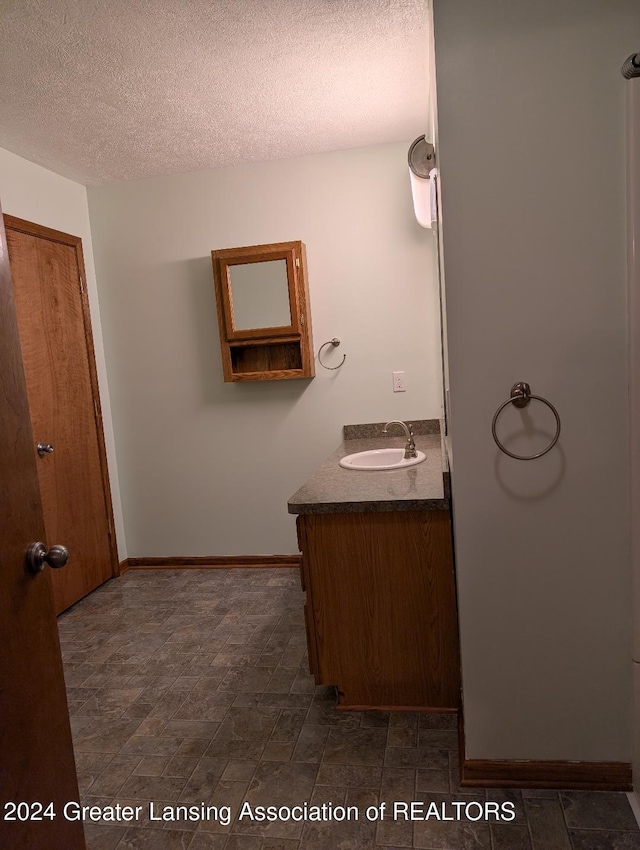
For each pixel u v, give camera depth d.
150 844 1.53
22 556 1.15
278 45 2.08
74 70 2.17
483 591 1.57
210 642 2.66
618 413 1.45
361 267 3.29
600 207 1.39
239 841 1.52
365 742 1.88
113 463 3.67
